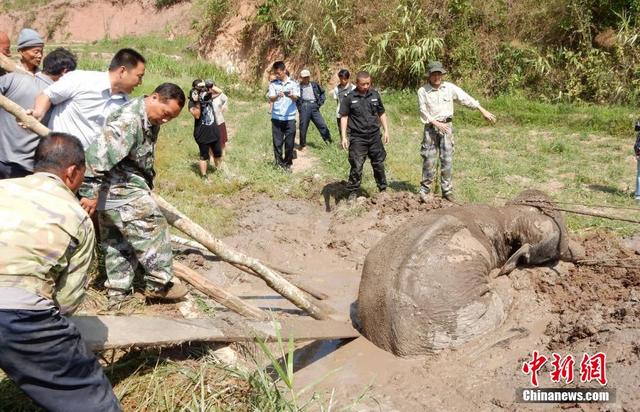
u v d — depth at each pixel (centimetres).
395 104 1692
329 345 570
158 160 1120
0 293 313
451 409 457
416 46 1780
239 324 486
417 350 526
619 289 589
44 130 488
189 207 873
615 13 1627
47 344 325
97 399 347
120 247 516
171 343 439
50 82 579
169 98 468
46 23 3422
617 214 852
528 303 578
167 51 2559
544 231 625
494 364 497
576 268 651
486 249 583
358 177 906
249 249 785
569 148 1236
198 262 710
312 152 1244
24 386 329
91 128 511
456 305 528
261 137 1338
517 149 1259
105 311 511
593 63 1634
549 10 1783
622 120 1380
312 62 2048
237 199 948
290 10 2098
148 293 522
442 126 889
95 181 472
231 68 2242
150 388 434
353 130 897
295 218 882
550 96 1689
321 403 459
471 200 924
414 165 1136
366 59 1966
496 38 1838
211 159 1124
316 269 748
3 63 554
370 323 554
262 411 421
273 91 1081
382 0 1977
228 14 2350
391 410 462
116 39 2938
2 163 566
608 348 468
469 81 1791
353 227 833
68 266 340
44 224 326
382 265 560
